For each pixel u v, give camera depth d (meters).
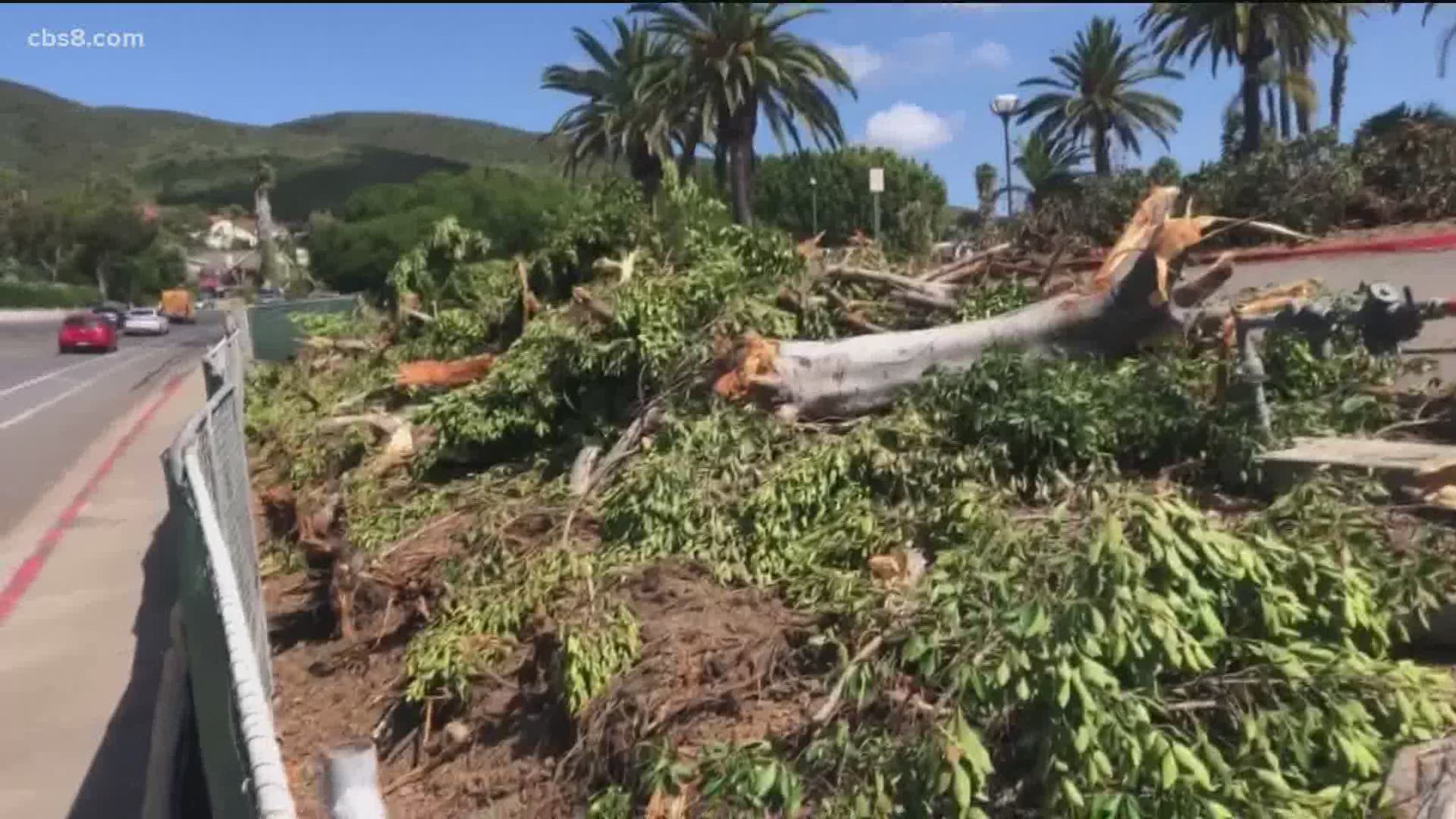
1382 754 3.57
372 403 10.48
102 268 83.06
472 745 5.10
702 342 7.23
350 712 5.88
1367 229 17.25
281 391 13.01
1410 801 3.44
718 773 3.91
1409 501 4.94
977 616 4.03
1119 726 3.49
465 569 6.19
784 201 52.97
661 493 5.98
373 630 6.50
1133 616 3.64
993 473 5.51
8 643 7.82
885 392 6.67
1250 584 4.02
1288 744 3.61
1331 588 4.06
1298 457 5.27
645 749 4.18
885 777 3.69
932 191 53.09
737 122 31.73
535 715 5.05
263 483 10.55
